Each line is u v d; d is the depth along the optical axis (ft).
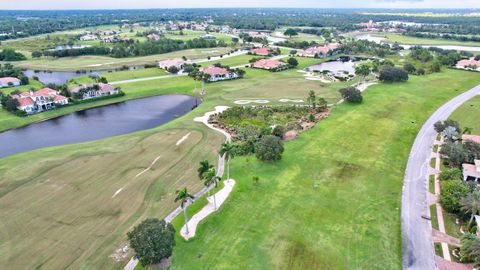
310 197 200.75
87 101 409.90
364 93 427.33
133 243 143.23
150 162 245.86
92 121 355.15
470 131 288.51
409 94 418.72
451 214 183.83
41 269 149.59
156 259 140.77
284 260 153.38
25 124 342.85
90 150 266.57
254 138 272.92
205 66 613.93
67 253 158.71
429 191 206.59
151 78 531.50
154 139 287.89
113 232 172.04
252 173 228.84
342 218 181.88
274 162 243.60
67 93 413.39
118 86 479.00
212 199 199.00
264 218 181.88
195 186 213.87
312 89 454.40
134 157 253.85
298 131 301.43
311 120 328.90
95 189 210.38
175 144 277.03
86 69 615.16
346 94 381.40
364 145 272.31
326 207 191.21
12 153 275.59
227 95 431.02
